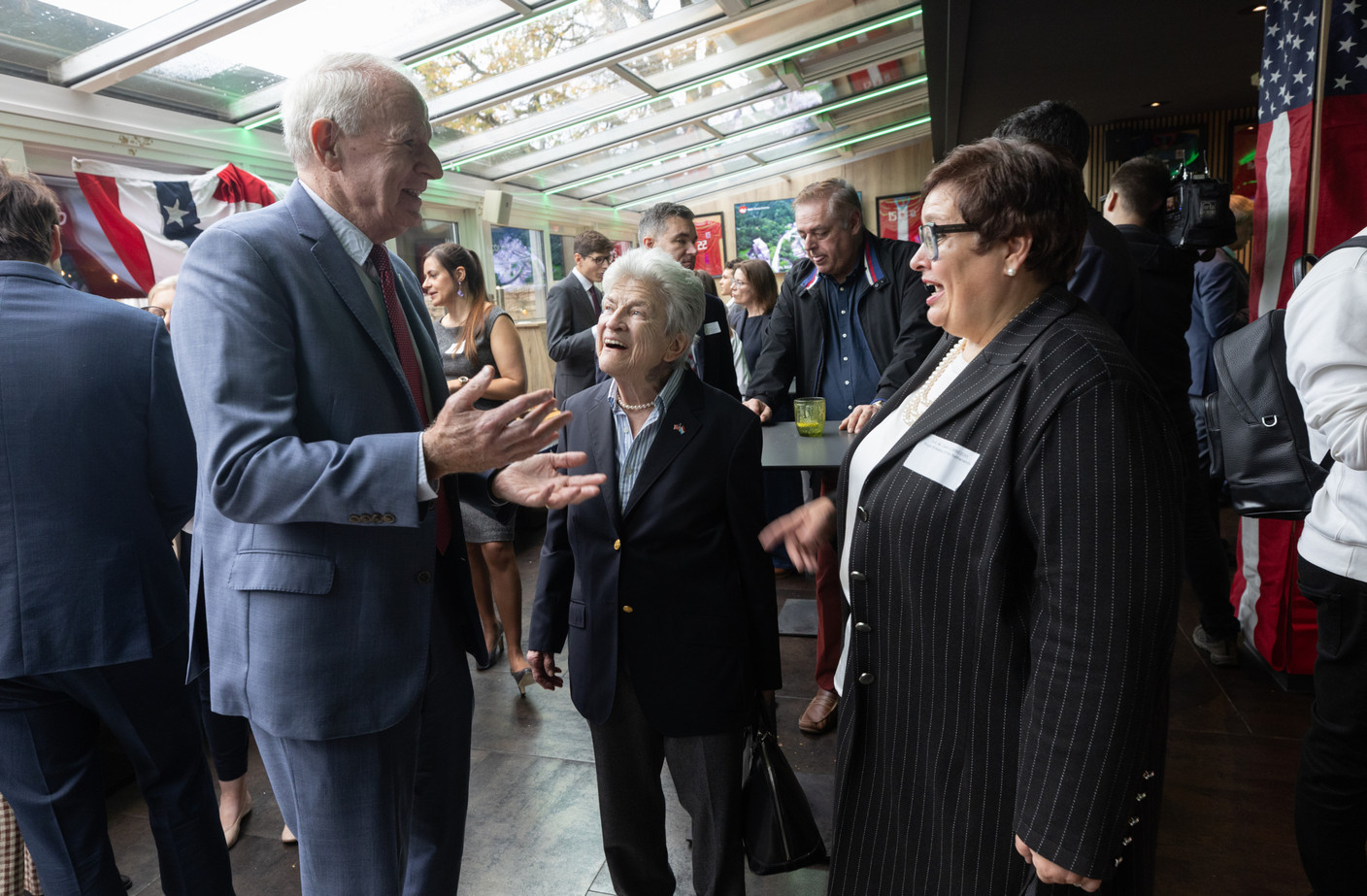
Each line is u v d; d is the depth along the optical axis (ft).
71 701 4.90
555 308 12.28
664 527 4.71
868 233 8.39
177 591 5.20
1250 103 20.86
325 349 3.83
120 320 4.93
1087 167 23.61
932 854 3.53
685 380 4.95
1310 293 4.17
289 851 6.77
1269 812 6.49
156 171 11.85
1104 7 13.03
